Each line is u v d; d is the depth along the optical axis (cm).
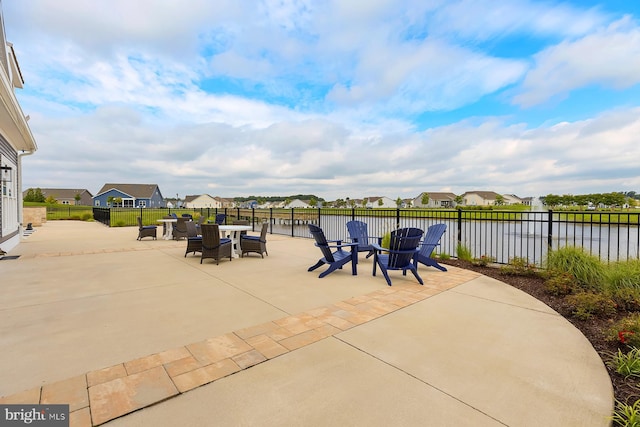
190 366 254
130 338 308
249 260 768
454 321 362
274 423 188
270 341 304
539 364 264
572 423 191
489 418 195
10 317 365
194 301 433
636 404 202
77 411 195
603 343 307
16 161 1145
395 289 501
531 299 449
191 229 838
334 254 664
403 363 263
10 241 966
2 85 576
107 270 637
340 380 236
